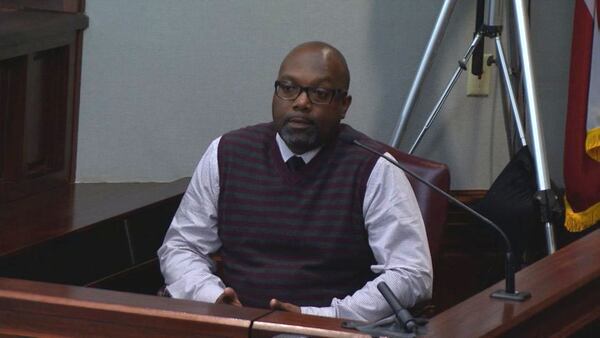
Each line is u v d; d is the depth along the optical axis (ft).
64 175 19.17
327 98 13.60
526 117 18.10
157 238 17.79
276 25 19.66
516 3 17.89
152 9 19.36
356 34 19.90
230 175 14.16
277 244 13.92
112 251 16.69
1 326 10.85
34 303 10.73
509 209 17.66
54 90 18.76
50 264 15.37
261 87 19.74
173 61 19.52
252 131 14.38
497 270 20.10
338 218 13.75
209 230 14.39
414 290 13.48
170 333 10.37
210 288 13.74
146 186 19.24
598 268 12.02
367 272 14.08
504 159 20.58
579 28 18.22
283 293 13.80
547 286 11.47
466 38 20.17
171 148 19.71
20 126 17.69
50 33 18.02
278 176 13.97
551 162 20.71
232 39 19.60
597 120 18.20
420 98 20.30
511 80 19.15
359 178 13.73
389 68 20.04
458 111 20.39
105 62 19.39
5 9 19.20
